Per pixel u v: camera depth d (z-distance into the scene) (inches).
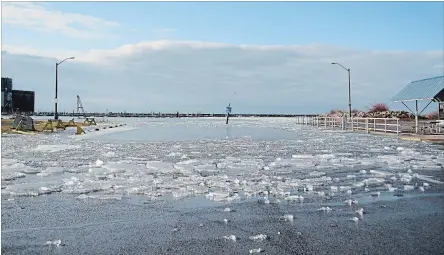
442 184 456.8
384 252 238.7
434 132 1374.3
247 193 408.2
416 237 266.8
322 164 623.8
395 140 1146.7
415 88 1376.7
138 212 335.9
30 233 279.1
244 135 1408.7
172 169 568.7
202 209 345.7
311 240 261.7
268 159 690.8
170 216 323.6
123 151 823.7
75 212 335.0
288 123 3016.7
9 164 617.9
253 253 238.4
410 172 539.2
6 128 1557.6
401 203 365.4
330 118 2176.4
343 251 240.8
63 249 247.3
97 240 264.1
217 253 238.8
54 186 442.0
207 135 1402.6
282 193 406.0
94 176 511.5
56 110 2158.0
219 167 591.8
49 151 821.2
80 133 1419.8
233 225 297.3
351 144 1004.6
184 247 249.8
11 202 370.9
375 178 494.0
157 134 1457.9
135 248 248.5
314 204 363.3
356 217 316.2
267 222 305.1
